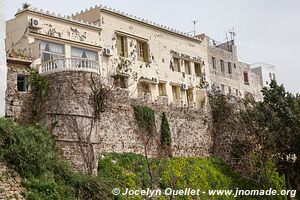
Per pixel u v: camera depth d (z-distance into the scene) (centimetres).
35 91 3030
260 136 4244
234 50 5866
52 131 2950
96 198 2694
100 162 3225
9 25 3544
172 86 4631
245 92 5938
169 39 4691
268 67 6888
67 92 3067
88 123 3106
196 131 4338
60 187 2545
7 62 3048
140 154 3634
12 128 2598
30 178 2470
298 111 4362
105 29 4009
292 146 4262
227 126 4578
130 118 3700
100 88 3234
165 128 3969
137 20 4325
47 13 3553
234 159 4328
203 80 5006
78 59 3183
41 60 3425
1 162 2442
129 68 4141
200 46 5147
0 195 2303
